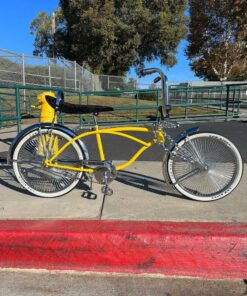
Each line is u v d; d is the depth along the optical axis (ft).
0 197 12.22
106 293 7.88
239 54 108.88
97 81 97.96
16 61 52.26
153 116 40.34
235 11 99.50
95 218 10.32
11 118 22.65
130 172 15.17
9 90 46.01
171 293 7.88
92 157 17.10
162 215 10.54
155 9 106.73
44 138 11.86
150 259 8.80
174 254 8.77
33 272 8.68
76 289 8.02
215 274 8.55
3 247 9.00
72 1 98.43
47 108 15.08
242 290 7.98
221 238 8.70
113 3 98.73
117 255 8.87
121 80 100.22
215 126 31.45
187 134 11.64
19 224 9.72
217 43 108.68
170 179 11.85
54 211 10.90
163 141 11.76
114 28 100.22
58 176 12.10
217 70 114.21
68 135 11.83
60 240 8.95
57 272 8.68
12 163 11.96
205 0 102.94
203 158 11.80
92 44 102.83
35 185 12.19
